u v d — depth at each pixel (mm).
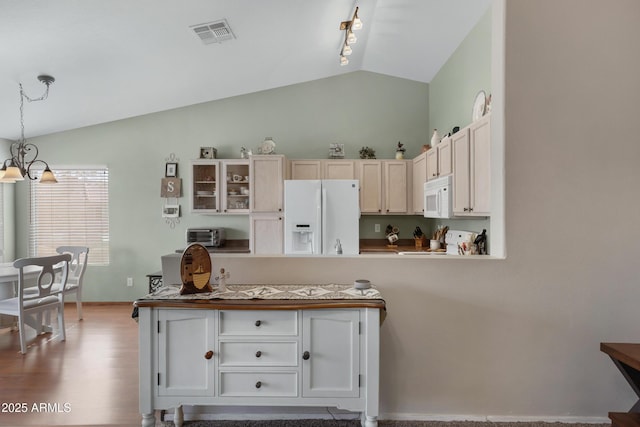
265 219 4160
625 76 1893
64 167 4609
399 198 4320
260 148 4492
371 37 3725
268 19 2926
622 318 1883
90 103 3881
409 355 1926
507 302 1906
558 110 1894
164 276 2006
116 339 3273
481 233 2898
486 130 2188
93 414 2023
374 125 4684
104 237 4637
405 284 1934
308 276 1968
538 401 1904
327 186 3262
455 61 3660
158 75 3543
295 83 4656
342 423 1913
